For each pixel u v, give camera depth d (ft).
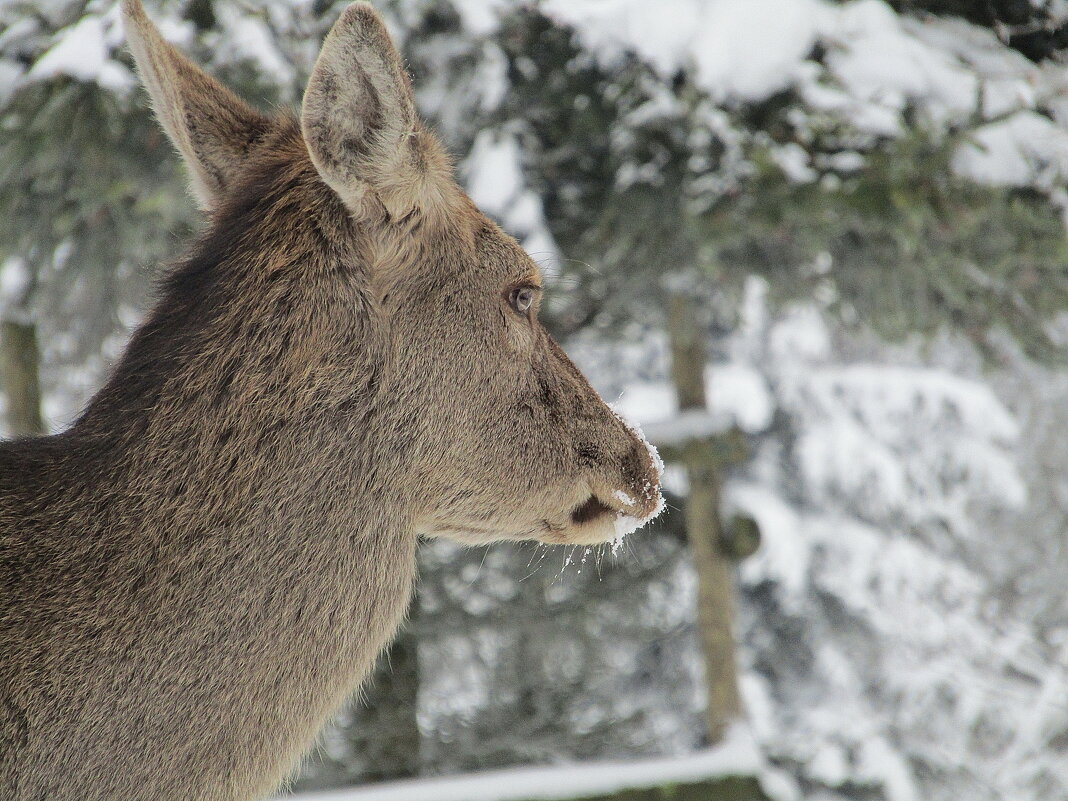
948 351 98.37
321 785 52.75
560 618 59.11
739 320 48.47
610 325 58.54
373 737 53.01
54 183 37.42
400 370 18.07
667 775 49.57
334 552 17.16
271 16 39.86
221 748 16.21
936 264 41.81
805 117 39.47
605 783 48.37
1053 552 107.45
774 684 90.74
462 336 18.62
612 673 67.41
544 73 43.65
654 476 21.12
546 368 19.77
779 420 94.48
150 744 15.87
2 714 15.48
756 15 38.91
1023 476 108.68
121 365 17.60
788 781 52.49
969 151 38.45
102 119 36.17
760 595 90.68
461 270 18.72
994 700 93.76
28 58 38.17
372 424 17.70
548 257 41.09
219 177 19.84
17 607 15.89
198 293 17.63
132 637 16.03
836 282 45.83
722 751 51.88
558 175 46.60
